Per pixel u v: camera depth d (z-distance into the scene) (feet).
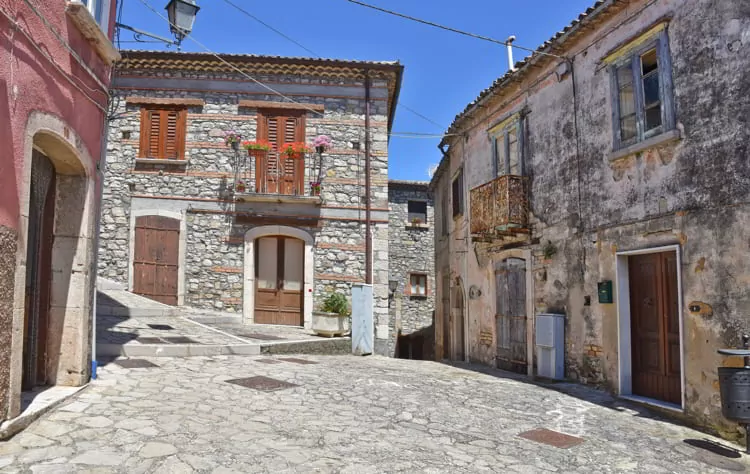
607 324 26.30
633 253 24.76
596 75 27.96
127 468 12.42
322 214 43.04
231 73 43.42
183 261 41.83
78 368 18.52
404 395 22.70
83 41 18.38
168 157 42.63
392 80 45.01
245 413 17.63
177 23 31.04
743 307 19.38
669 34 23.22
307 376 24.63
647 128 24.54
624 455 16.80
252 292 42.16
